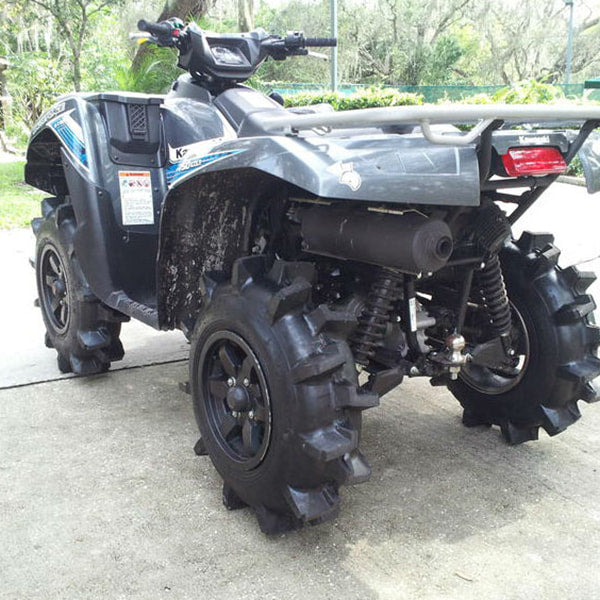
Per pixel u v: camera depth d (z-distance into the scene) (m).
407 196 2.19
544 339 3.08
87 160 3.55
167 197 2.73
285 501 2.50
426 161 2.28
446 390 4.07
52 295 4.30
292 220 2.83
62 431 3.49
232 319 2.58
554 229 8.21
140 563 2.47
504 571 2.44
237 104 3.33
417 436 3.47
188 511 2.80
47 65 17.17
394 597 2.30
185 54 3.49
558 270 3.14
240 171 2.66
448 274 3.01
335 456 2.29
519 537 2.63
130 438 3.42
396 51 40.62
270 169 2.28
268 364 2.43
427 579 2.40
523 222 8.62
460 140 2.02
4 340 4.84
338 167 2.16
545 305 3.07
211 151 2.64
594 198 10.31
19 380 4.12
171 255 2.96
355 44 39.62
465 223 2.78
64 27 13.97
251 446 2.64
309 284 2.48
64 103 3.80
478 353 2.98
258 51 3.63
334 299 2.98
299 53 3.80
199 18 14.14
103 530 2.66
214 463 2.82
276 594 2.32
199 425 2.89
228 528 2.69
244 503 2.81
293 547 2.57
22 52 17.94
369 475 2.42
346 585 2.37
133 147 3.59
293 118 2.31
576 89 22.05
